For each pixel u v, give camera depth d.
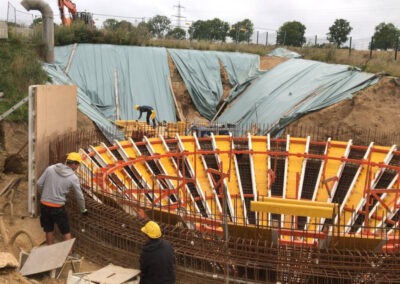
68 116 8.70
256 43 35.75
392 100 19.33
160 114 20.97
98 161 9.59
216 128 17.41
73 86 8.88
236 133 17.72
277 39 41.81
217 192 11.62
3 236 5.98
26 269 5.08
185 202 9.30
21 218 7.03
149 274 4.64
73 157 6.00
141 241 5.91
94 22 29.67
